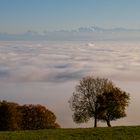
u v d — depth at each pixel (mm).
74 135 50906
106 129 55219
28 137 49094
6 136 49438
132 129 54438
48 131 54500
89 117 83188
